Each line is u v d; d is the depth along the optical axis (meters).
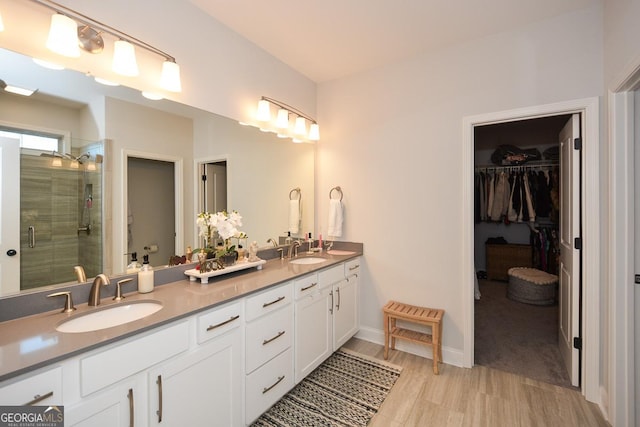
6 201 1.23
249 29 2.15
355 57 2.56
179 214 1.87
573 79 1.96
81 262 1.45
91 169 1.49
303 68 2.76
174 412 1.25
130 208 1.64
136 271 1.64
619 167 1.68
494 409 1.85
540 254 4.55
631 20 1.46
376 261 2.78
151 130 1.72
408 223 2.61
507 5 1.88
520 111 2.12
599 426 1.70
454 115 2.38
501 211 4.82
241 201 2.28
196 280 1.80
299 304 2.01
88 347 0.97
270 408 1.85
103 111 1.52
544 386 2.08
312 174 3.03
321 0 1.83
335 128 2.98
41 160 1.33
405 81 2.60
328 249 2.96
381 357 2.51
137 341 1.12
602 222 1.87
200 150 1.99
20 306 1.23
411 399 1.95
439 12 1.95
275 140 2.57
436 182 2.47
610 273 1.73
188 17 1.86
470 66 2.31
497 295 4.20
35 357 0.90
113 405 1.06
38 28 1.29
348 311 2.64
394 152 2.67
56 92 1.36
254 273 2.01
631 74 1.46
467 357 2.34
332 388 2.06
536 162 4.73
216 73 2.05
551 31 2.02
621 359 1.66
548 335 2.90
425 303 2.54
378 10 1.93
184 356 1.29
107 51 1.50
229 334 1.50
